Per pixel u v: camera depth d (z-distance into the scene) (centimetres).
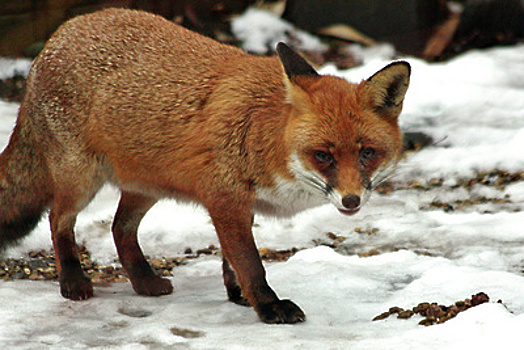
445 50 2389
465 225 1300
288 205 927
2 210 1113
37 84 1019
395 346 741
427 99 1980
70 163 995
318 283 1005
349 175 827
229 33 2450
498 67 2175
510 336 727
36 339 819
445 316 830
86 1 2391
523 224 1274
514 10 2458
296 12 2505
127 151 969
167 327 852
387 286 1007
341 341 773
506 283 951
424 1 2408
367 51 2402
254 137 883
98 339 821
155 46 980
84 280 1003
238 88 909
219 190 900
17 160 1085
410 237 1284
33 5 2356
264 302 883
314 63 2305
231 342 782
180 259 1249
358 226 1373
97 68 980
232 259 902
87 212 1402
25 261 1211
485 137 1766
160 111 938
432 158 1684
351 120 836
